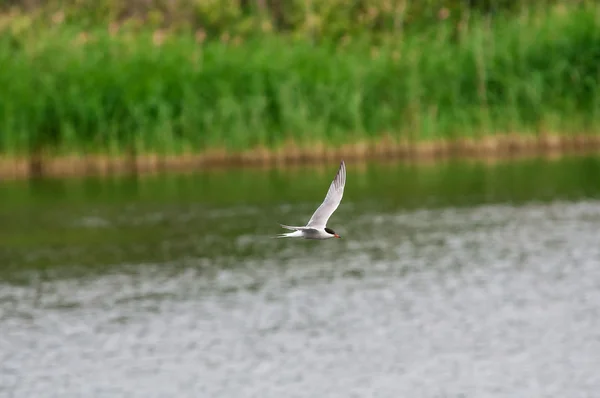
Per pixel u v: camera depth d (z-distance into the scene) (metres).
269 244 30.20
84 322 23.48
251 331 22.77
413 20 48.66
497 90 43.56
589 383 19.72
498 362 20.83
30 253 29.42
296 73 42.16
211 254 29.22
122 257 28.95
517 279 26.16
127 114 41.50
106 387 19.84
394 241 30.25
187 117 41.50
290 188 37.56
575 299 24.52
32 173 41.16
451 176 39.16
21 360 21.22
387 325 23.05
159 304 24.78
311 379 20.11
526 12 47.47
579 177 38.12
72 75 41.28
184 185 38.84
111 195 37.34
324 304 24.53
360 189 37.44
